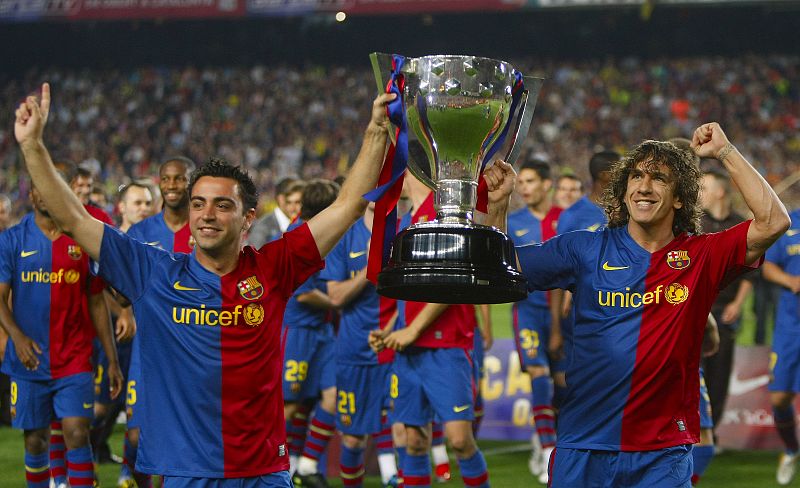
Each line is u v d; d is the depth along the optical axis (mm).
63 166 6984
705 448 6004
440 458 7422
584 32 43094
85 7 35531
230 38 44156
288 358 6965
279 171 33281
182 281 3643
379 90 3480
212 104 38406
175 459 3568
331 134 36500
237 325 3607
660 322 3699
